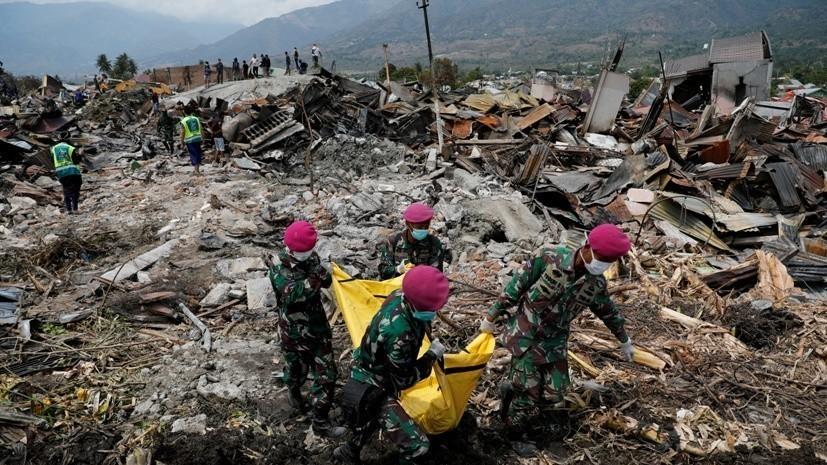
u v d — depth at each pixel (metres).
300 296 4.05
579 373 5.18
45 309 6.33
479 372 3.89
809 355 5.54
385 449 4.18
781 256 8.29
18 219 10.45
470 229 9.56
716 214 10.14
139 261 8.03
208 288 7.22
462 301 6.71
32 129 18.38
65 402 4.68
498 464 4.06
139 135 20.44
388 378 3.59
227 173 14.20
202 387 4.93
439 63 50.25
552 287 3.66
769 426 4.50
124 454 4.10
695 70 25.77
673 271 8.13
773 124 14.66
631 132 18.80
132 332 5.97
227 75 40.97
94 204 11.65
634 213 10.54
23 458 3.96
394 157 14.05
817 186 12.07
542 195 11.37
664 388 4.96
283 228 9.73
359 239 9.05
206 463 3.95
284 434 4.40
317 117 15.91
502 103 22.14
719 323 6.24
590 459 4.12
